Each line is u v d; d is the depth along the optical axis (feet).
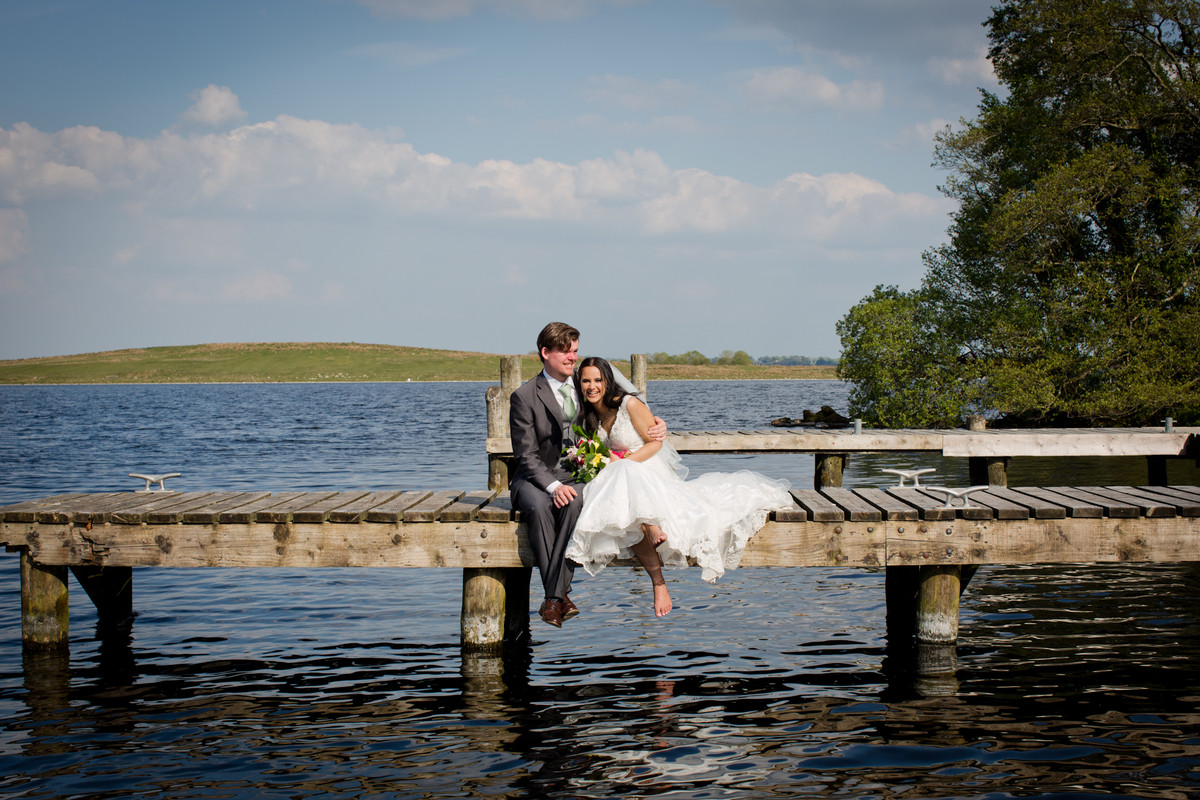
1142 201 84.79
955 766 14.07
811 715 16.44
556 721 16.33
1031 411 87.81
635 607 24.79
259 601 25.70
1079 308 83.20
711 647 20.98
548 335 19.42
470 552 19.62
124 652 20.95
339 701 17.53
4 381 420.36
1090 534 19.35
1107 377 85.15
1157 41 90.63
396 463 69.21
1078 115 88.58
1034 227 85.56
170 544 19.79
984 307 91.20
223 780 13.85
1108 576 27.84
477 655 20.15
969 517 19.35
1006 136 94.63
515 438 19.35
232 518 19.66
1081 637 21.25
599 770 14.10
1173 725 15.65
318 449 82.48
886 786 13.37
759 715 16.49
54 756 14.83
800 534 19.45
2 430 110.63
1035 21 90.17
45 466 67.31
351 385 396.16
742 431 47.75
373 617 24.04
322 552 19.69
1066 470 59.93
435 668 19.62
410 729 15.99
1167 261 83.71
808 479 58.03
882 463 68.54
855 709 16.72
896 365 92.84
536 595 26.66
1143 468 60.64
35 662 20.10
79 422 128.47
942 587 19.84
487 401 40.55
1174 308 85.15
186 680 18.89
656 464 18.93
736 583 27.55
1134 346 82.58
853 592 26.27
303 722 16.39
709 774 13.89
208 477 59.93
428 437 98.27
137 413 156.56
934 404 89.45
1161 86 88.74
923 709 16.66
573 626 22.94
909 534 19.42
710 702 17.22
